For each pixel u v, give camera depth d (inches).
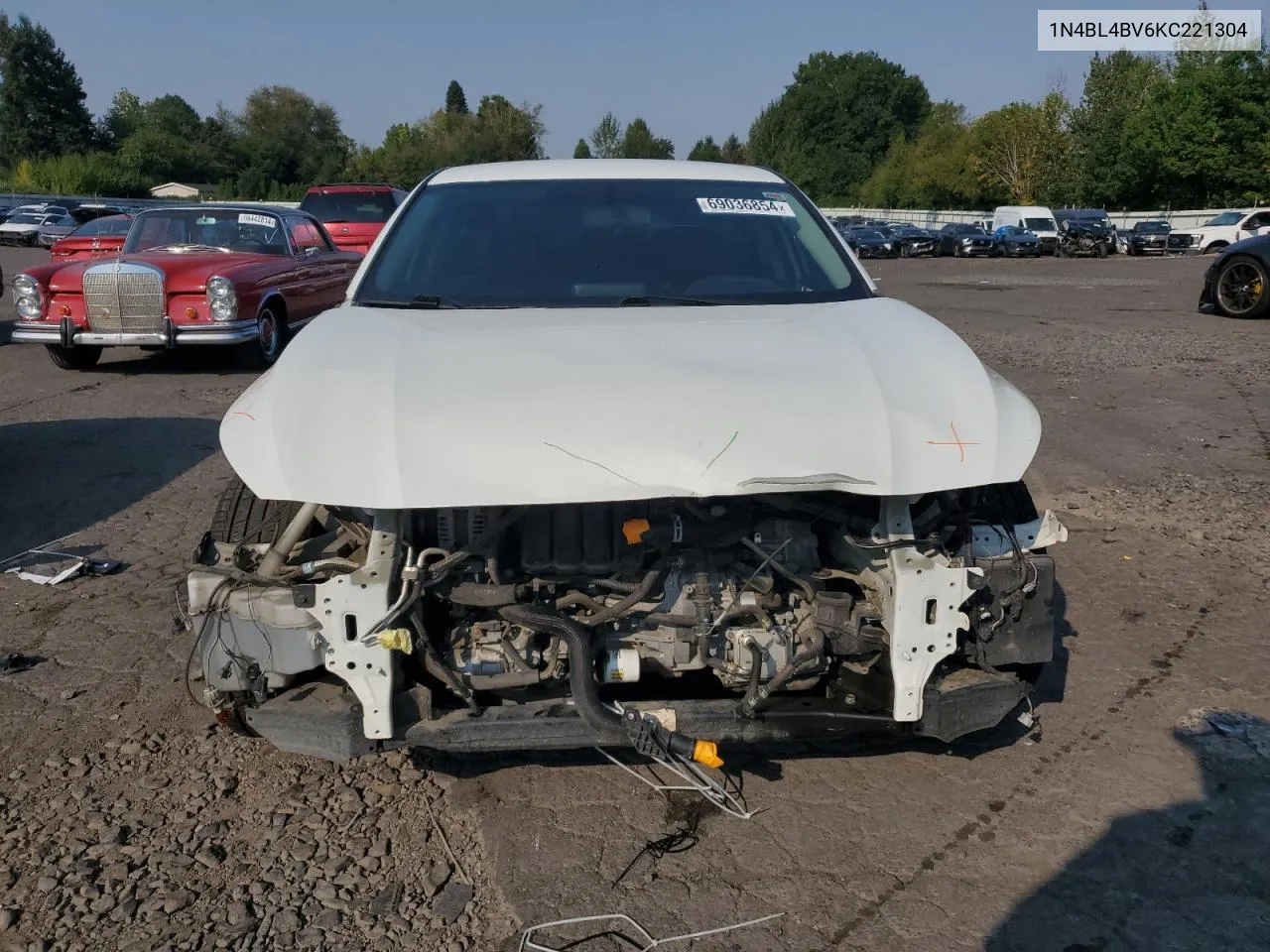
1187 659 154.2
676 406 100.7
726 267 138.4
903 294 791.1
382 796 120.3
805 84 4124.0
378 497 95.3
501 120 3093.0
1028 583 110.9
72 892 103.8
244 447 99.3
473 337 114.5
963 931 97.4
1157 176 2197.3
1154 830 112.8
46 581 186.1
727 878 105.0
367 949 95.6
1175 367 403.9
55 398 357.7
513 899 101.8
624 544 106.8
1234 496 235.9
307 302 444.1
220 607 106.7
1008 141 2662.4
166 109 3838.6
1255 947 95.3
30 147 3380.9
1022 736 131.6
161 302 382.3
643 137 3939.5
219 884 105.0
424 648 103.7
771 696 107.3
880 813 115.9
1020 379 380.5
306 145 3511.3
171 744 132.1
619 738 100.7
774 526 109.7
